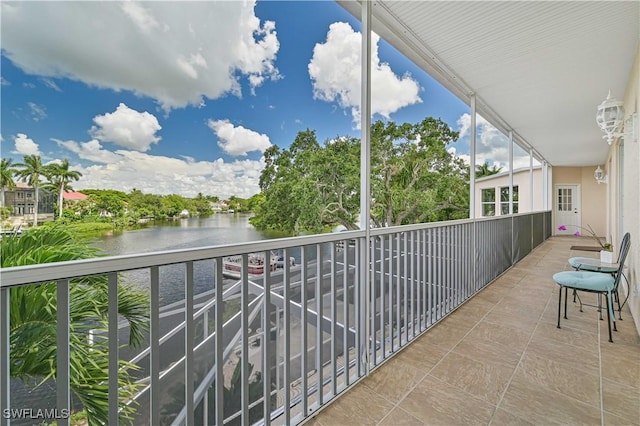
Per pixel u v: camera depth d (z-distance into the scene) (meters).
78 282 1.14
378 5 2.28
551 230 10.05
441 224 2.91
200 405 2.02
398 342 2.30
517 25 2.54
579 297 3.39
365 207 2.01
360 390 1.83
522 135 6.40
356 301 1.96
